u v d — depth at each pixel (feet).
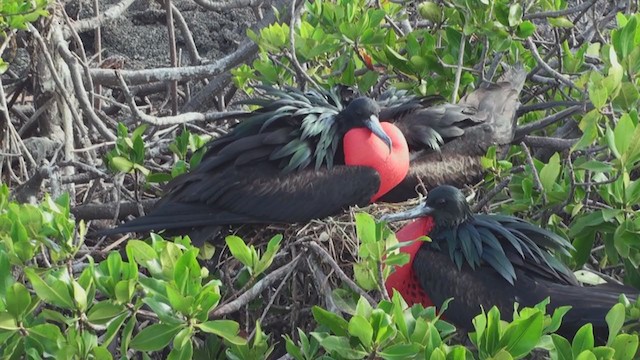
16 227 22.44
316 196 27.99
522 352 19.06
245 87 34.06
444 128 30.35
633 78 27.86
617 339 19.80
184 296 19.93
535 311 18.94
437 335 18.92
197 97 38.58
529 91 34.14
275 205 27.84
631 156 24.77
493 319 19.13
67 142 34.42
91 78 35.22
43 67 34.83
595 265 29.01
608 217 24.73
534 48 30.17
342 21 31.32
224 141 29.09
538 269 24.99
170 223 27.76
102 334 24.16
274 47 31.27
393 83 33.86
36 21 34.37
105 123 37.11
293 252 25.80
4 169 34.81
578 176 27.45
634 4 35.09
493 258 24.79
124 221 32.42
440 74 31.94
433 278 25.35
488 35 29.89
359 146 28.40
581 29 39.60
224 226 28.35
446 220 25.79
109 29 48.03
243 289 23.90
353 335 19.25
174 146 30.17
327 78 32.76
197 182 28.25
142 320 24.35
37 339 20.43
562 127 32.35
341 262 25.88
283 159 28.27
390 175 28.71
